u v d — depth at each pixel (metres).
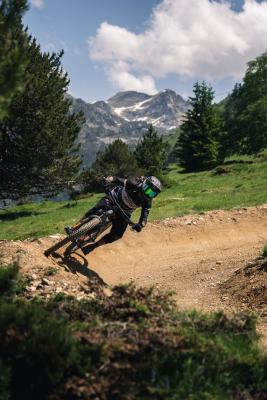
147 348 4.00
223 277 10.30
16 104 28.14
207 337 4.44
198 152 64.94
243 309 7.93
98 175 39.53
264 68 68.19
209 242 14.10
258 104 64.12
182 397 3.70
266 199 21.00
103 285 7.99
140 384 3.74
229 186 33.81
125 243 12.75
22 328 3.73
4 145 30.42
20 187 32.91
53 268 7.44
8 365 3.57
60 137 31.23
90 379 3.65
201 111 67.06
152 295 5.12
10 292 5.18
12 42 4.17
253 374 4.23
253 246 13.47
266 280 8.67
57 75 31.22
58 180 33.62
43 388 3.56
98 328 4.17
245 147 66.25
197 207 20.33
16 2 4.14
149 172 49.28
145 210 7.86
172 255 12.75
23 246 8.44
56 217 29.06
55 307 4.72
